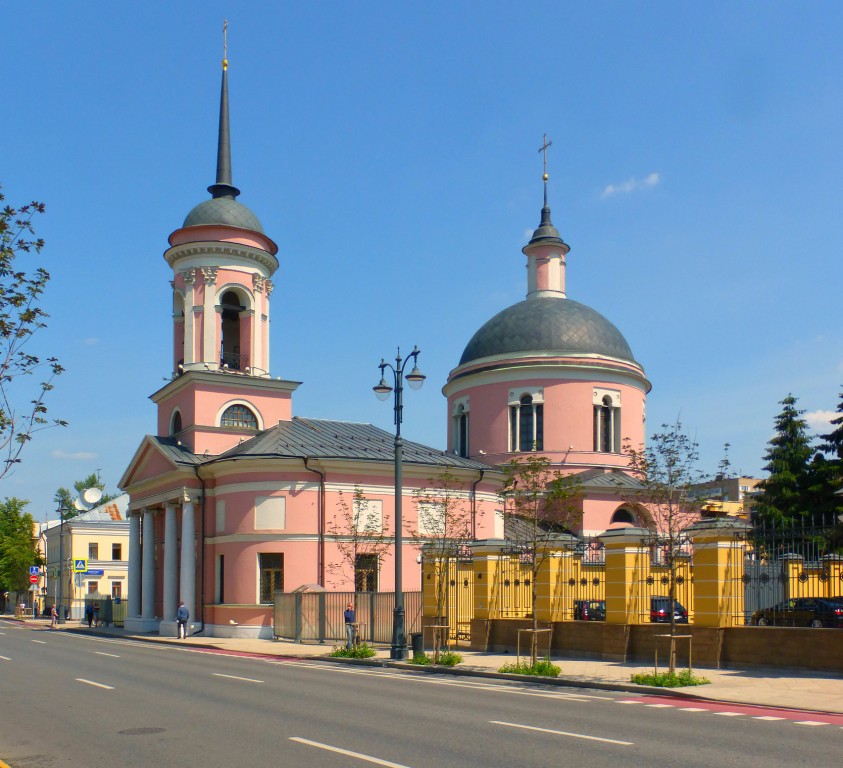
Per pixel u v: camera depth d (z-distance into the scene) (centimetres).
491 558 2998
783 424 6153
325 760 1150
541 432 5222
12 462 1349
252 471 4159
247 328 4834
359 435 4703
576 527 4888
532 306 5525
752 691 1852
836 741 1296
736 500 7781
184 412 4747
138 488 4972
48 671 2472
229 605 4138
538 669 2223
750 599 2339
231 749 1241
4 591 9662
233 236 4809
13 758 1217
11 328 1342
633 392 5438
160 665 2691
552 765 1108
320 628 3728
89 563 7781
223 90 5150
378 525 4203
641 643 2494
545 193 5869
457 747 1231
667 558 2320
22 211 1368
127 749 1264
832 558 2228
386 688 2008
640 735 1334
